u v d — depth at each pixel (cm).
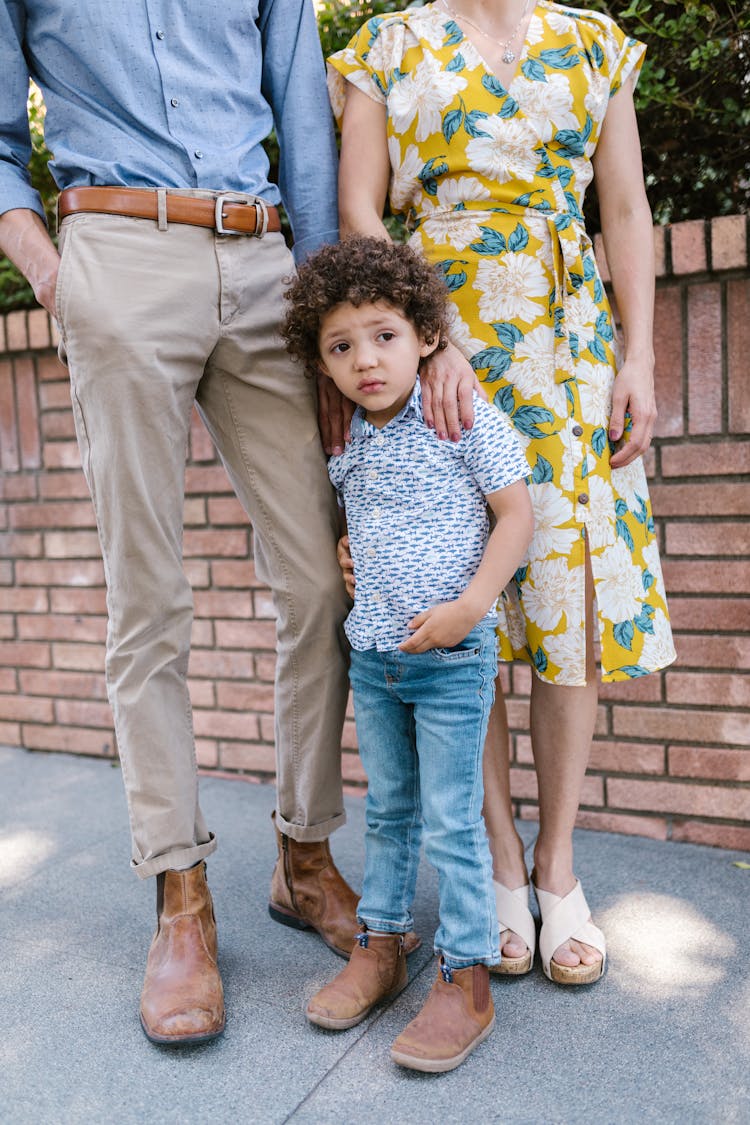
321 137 183
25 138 174
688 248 211
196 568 277
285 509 174
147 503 159
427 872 213
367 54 176
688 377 217
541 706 176
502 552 149
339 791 183
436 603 151
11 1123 137
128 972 178
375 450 156
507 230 165
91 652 298
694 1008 159
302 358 162
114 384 155
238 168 167
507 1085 143
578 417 166
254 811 255
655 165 237
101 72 159
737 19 215
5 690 315
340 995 158
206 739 284
